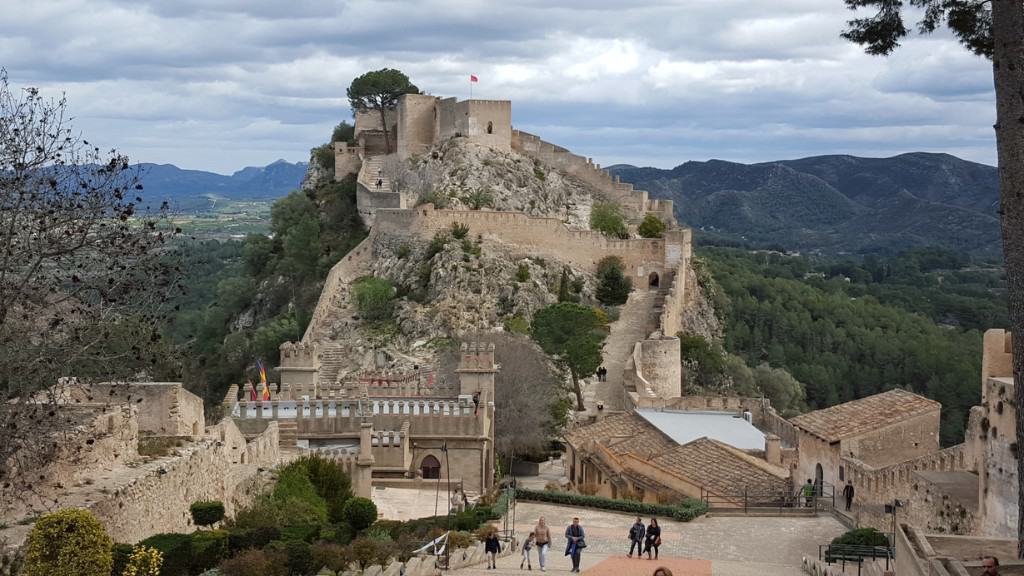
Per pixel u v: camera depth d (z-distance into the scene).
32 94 39.62
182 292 42.72
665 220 178.12
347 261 153.62
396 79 188.62
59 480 37.69
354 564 41.12
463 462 67.81
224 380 147.38
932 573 30.02
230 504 49.25
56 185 38.81
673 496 66.12
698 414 92.75
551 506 63.84
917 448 66.56
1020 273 36.06
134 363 43.50
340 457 62.41
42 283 39.31
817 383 185.50
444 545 45.53
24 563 31.84
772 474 70.69
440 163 171.38
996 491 44.38
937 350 186.62
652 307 144.75
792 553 52.59
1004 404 43.84
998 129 36.88
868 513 57.31
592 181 180.00
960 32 40.78
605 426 90.19
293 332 146.12
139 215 47.91
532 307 139.50
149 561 34.16
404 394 78.06
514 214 151.88
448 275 142.38
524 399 95.88
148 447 44.78
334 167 190.38
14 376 38.25
